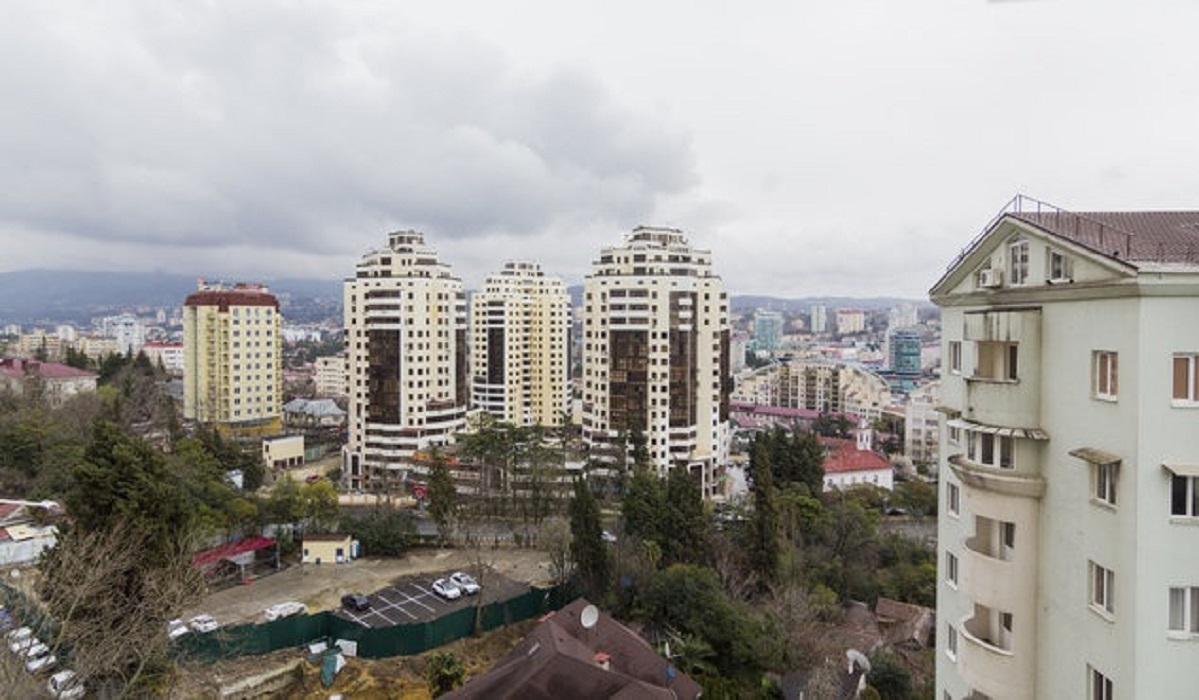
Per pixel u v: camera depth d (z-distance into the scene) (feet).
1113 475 54.49
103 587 119.96
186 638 155.02
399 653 168.04
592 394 340.80
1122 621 53.01
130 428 334.44
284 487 252.01
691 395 327.47
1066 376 59.67
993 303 71.87
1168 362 50.83
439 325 356.38
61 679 114.01
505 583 215.10
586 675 113.19
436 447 320.50
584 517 197.16
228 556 211.61
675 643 161.38
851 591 212.02
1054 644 61.41
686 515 215.10
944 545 88.43
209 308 444.14
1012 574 64.39
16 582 170.60
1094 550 56.18
